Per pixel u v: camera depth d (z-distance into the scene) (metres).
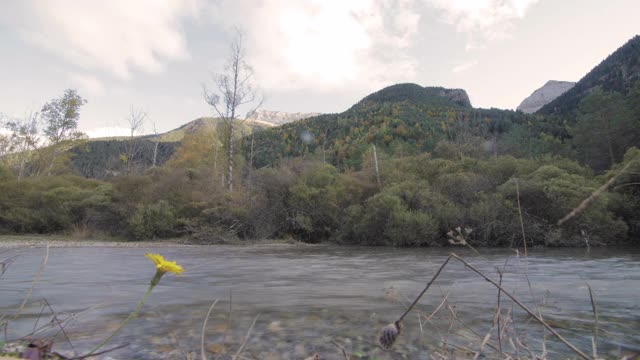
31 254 15.15
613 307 5.17
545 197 21.31
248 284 7.79
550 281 7.83
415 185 25.34
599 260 12.70
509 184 22.34
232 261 13.38
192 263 12.52
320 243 26.03
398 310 5.12
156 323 4.40
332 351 3.36
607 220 20.02
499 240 21.59
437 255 15.84
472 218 21.83
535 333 3.87
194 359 3.12
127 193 26.36
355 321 4.51
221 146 35.94
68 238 24.58
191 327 4.22
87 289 6.99
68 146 36.84
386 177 29.08
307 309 5.23
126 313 4.93
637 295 6.08
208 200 26.34
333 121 109.31
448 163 29.50
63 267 10.88
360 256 15.62
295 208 26.73
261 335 3.91
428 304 5.48
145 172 30.55
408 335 3.82
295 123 115.69
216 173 32.31
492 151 47.81
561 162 29.09
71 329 4.09
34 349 1.91
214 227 24.92
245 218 25.86
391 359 3.12
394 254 16.61
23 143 35.34
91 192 26.67
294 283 7.92
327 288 7.18
